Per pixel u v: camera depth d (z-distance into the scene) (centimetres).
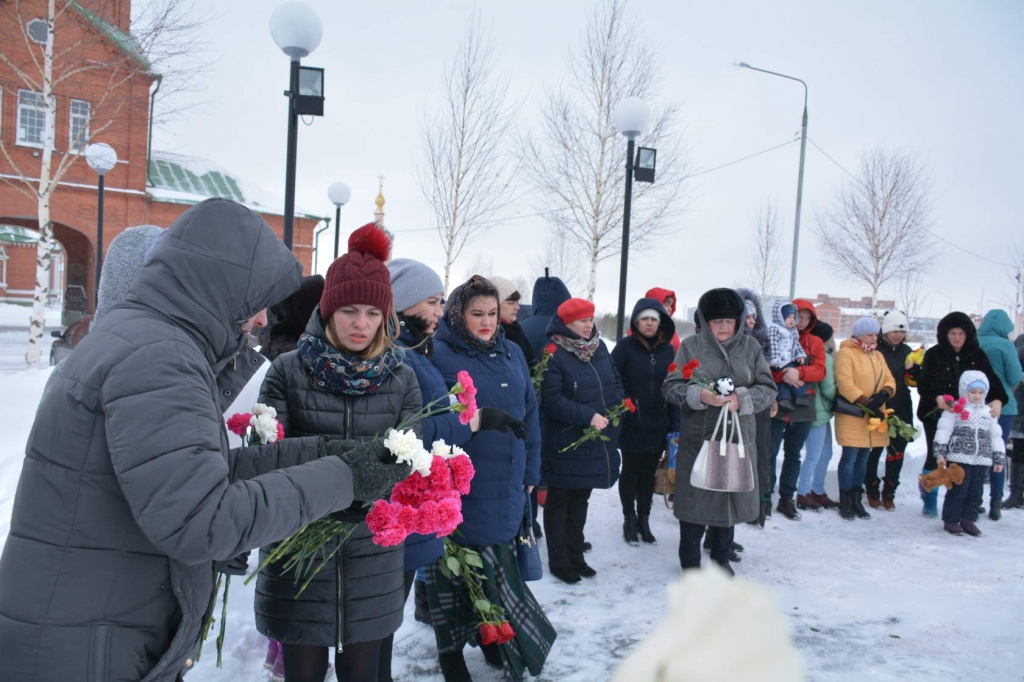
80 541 138
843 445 614
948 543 551
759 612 29
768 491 584
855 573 474
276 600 229
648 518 555
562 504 449
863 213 2097
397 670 330
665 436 531
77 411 139
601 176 1512
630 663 29
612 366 487
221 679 302
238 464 186
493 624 299
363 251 236
